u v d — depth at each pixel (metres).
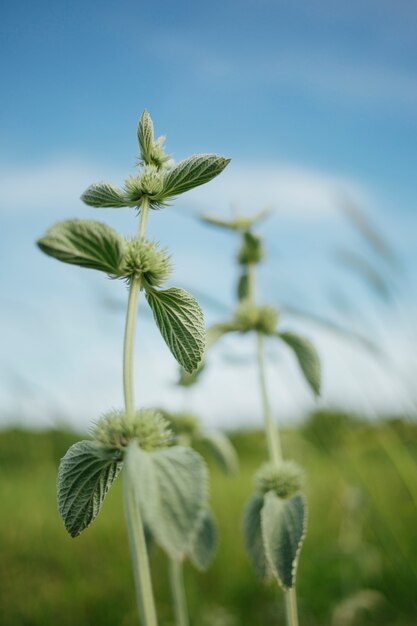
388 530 0.62
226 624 0.57
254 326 0.40
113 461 0.26
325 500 0.80
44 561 0.68
